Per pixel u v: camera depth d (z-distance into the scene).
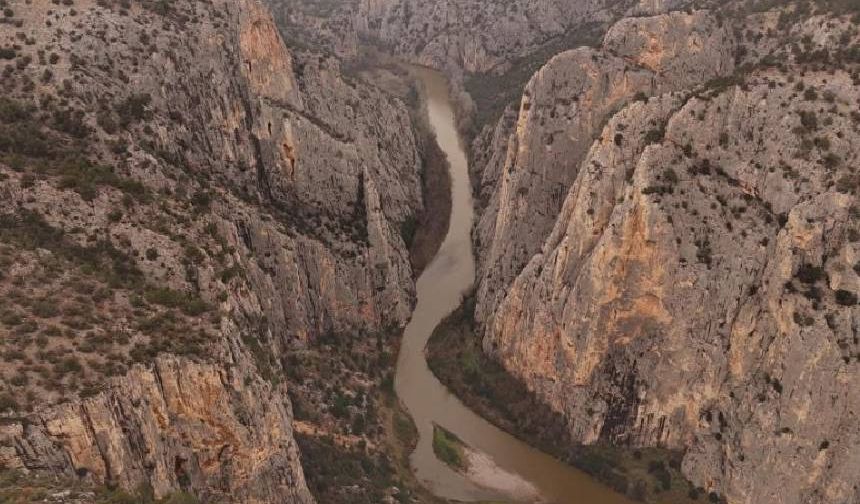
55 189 72.31
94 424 54.16
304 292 104.31
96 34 91.62
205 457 63.94
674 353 89.38
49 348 57.34
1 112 80.00
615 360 93.25
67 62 87.62
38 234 68.50
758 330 83.88
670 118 91.12
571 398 96.88
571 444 96.31
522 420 101.00
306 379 97.94
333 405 96.44
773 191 84.12
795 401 79.12
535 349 100.75
